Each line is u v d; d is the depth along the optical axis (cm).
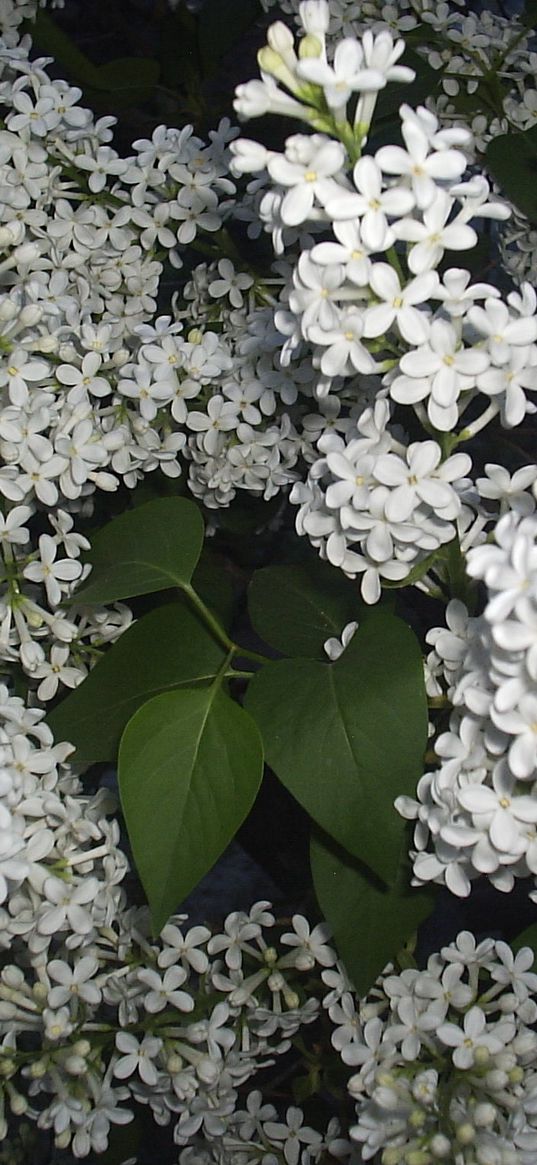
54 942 62
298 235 57
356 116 48
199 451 68
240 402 66
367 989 55
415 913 56
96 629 65
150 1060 59
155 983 58
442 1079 55
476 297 49
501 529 45
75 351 64
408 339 48
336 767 53
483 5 102
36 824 56
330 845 57
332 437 53
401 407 68
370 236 47
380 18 76
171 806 54
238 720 54
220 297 71
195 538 61
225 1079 60
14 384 59
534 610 44
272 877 76
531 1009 55
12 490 60
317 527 54
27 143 67
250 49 104
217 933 67
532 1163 52
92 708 60
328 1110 68
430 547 52
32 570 61
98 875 60
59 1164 72
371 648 54
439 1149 52
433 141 47
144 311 69
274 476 67
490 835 49
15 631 63
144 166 69
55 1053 57
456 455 51
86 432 61
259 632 64
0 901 50
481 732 50
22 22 83
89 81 85
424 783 52
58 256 67
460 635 54
